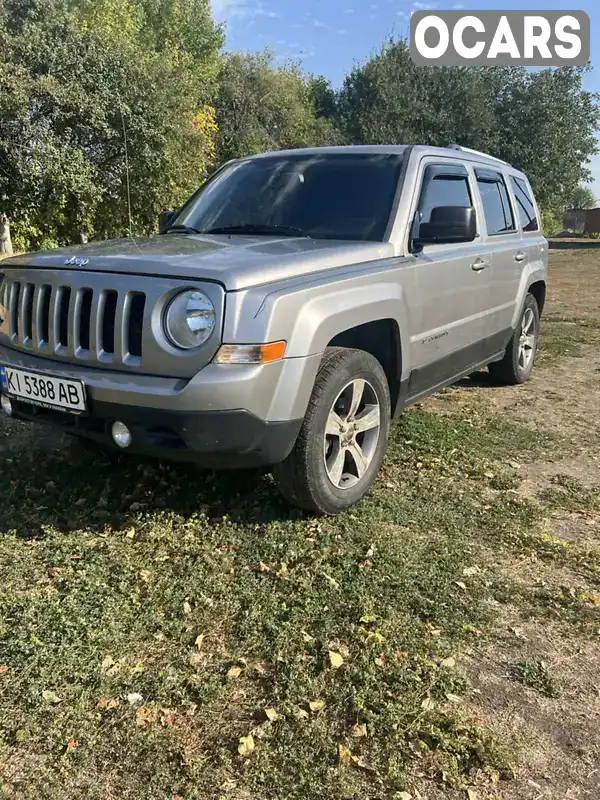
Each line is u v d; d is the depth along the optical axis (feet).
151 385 9.05
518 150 114.42
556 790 6.27
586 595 9.34
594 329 30.99
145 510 11.21
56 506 11.24
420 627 8.50
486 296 15.94
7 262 11.08
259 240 11.64
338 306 10.12
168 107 63.21
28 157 53.06
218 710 7.11
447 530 11.01
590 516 11.79
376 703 7.19
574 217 205.77
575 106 118.42
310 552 10.06
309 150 14.62
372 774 6.38
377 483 12.66
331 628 8.38
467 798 6.16
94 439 10.07
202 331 8.93
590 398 19.24
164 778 6.25
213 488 11.89
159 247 10.69
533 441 15.35
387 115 109.60
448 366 14.67
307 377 9.63
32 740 6.62
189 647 8.03
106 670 7.59
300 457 10.21
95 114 54.95
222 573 9.52
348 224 12.58
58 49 54.70
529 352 20.76
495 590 9.36
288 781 6.27
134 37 86.07
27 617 8.31
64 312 10.03
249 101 111.34
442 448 14.52
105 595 8.91
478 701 7.33
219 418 8.92
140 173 60.44
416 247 12.64
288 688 7.38
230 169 15.16
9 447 13.78
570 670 7.89
